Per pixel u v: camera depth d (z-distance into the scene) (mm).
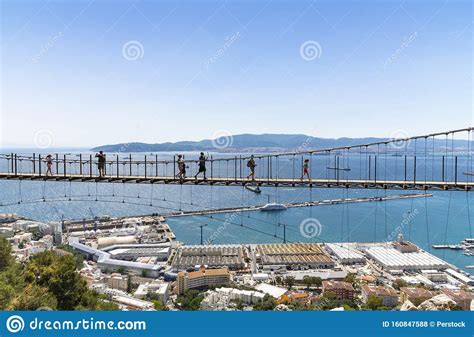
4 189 188375
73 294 32844
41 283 32250
